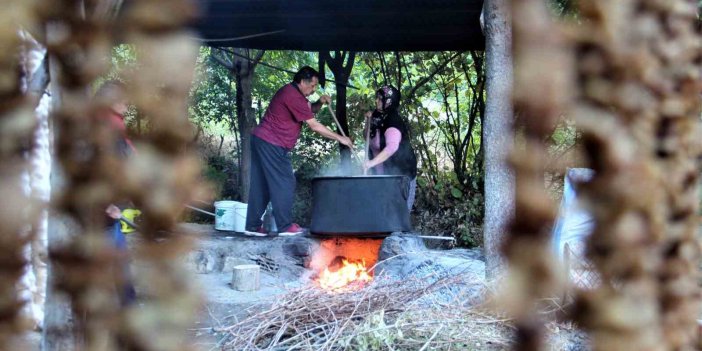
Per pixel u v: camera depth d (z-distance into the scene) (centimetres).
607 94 48
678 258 51
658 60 49
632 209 50
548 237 48
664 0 50
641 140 49
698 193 50
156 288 61
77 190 62
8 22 64
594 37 48
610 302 49
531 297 48
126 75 59
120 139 61
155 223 61
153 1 57
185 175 61
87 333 64
